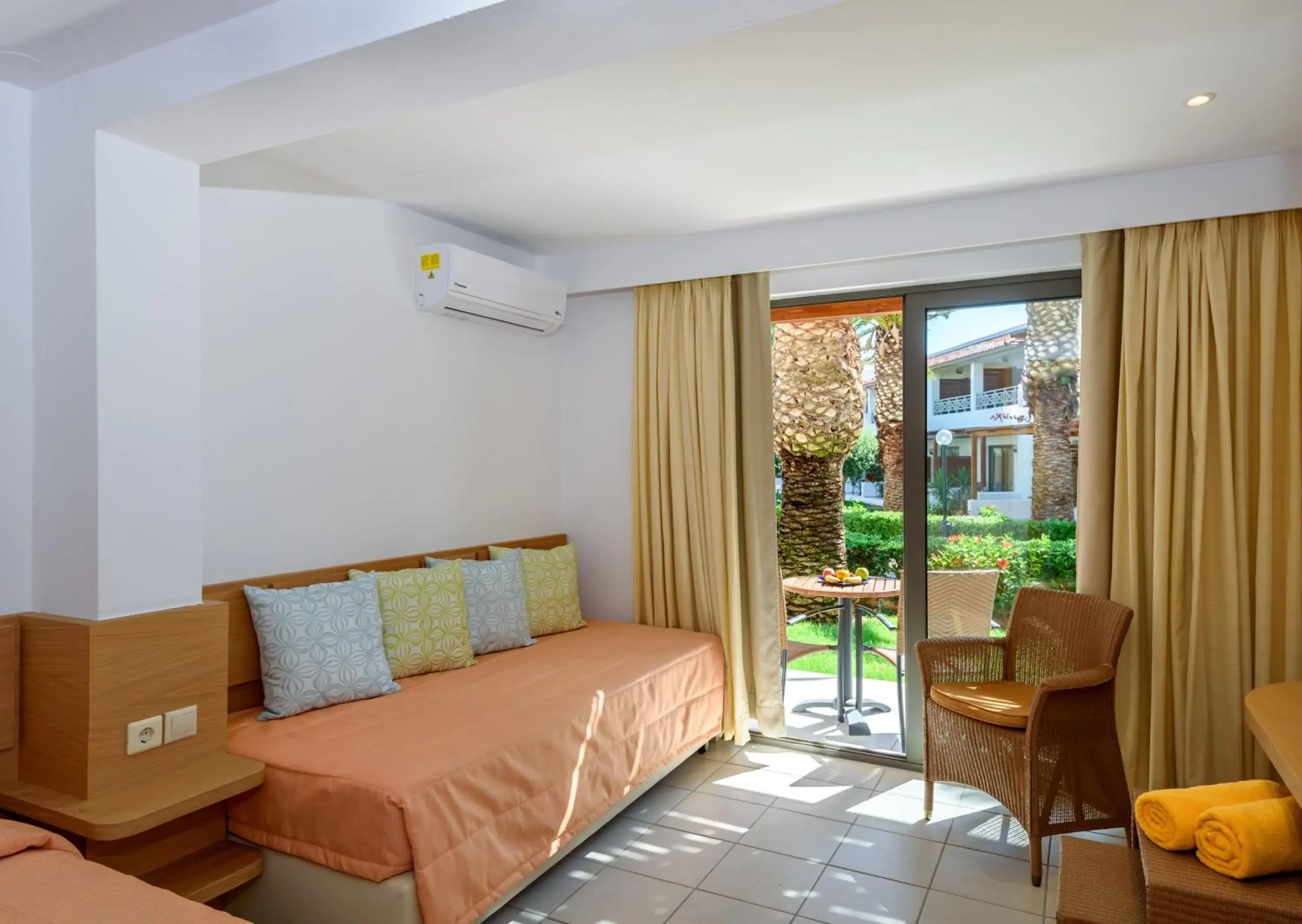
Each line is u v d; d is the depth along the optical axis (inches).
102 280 82.0
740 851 114.7
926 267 140.0
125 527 84.0
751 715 158.4
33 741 84.1
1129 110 99.0
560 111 99.0
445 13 61.7
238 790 84.5
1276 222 114.9
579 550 174.9
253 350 111.7
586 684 118.4
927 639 142.6
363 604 113.8
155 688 85.1
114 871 65.6
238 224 109.7
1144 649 123.0
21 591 86.9
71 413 83.8
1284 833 66.6
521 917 97.7
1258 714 85.6
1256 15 77.0
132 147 85.0
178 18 72.6
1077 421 133.9
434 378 143.1
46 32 74.9
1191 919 65.6
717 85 91.9
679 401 159.6
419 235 140.2
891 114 100.3
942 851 114.9
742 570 156.8
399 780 82.6
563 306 165.6
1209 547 118.0
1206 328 118.0
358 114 79.0
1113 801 110.0
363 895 81.0
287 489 116.3
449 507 146.1
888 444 154.9
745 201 134.3
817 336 160.9
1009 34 80.6
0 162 84.8
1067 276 133.8
